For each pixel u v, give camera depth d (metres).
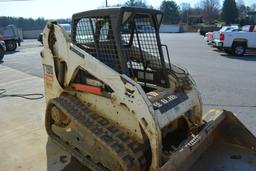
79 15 3.44
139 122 2.86
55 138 3.94
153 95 3.25
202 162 3.36
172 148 3.07
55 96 4.03
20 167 3.50
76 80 3.67
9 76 9.05
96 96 3.39
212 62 11.36
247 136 3.58
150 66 3.65
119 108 3.12
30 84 7.88
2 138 4.32
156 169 2.79
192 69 9.66
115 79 2.99
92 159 3.32
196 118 3.63
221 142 3.76
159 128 2.78
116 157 2.86
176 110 3.13
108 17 3.09
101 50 3.28
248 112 5.16
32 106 5.86
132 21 3.41
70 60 3.56
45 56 3.99
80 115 3.38
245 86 7.15
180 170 3.02
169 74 3.61
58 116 3.76
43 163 3.58
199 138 3.09
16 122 4.97
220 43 13.83
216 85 7.27
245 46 13.45
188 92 3.56
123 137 3.04
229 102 5.79
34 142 4.16
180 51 15.60
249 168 3.25
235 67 10.09
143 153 2.94
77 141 3.51
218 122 3.51
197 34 39.38
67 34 3.71
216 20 63.03
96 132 3.10
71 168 3.46
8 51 17.81
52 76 3.96
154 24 3.47
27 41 30.48
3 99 6.40
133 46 3.57
